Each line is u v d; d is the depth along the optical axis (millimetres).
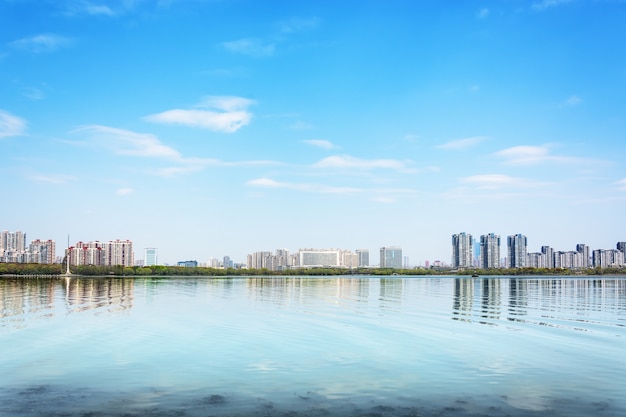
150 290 112875
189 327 45781
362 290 123062
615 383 25688
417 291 118000
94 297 83938
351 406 21625
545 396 23359
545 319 53375
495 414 20750
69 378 26062
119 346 35531
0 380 25688
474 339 39312
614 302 78125
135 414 20234
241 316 55906
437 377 26734
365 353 33344
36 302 71438
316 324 48531
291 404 21797
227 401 22125
